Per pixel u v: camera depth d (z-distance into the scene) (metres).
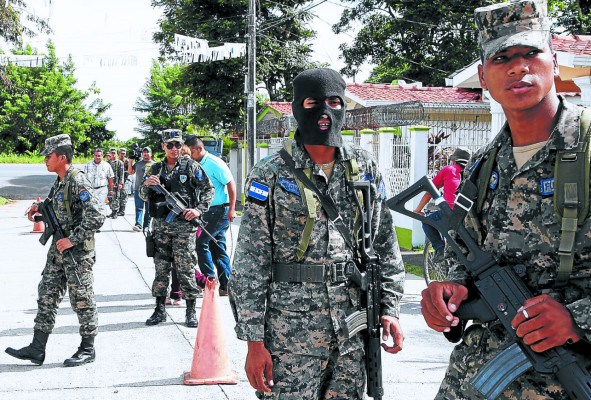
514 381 1.92
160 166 6.05
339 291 2.56
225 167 7.09
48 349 5.23
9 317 6.27
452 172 6.46
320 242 2.56
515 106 1.88
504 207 2.00
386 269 2.75
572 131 1.84
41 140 62.75
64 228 4.82
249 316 2.53
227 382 4.42
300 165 2.58
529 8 1.86
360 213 2.62
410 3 29.44
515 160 1.98
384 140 12.41
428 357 4.95
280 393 2.54
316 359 2.56
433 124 12.75
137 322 6.10
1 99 61.88
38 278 8.33
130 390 4.29
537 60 1.87
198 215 5.87
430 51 32.12
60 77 62.62
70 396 4.18
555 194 1.83
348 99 16.14
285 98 31.08
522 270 1.93
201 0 28.88
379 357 2.61
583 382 1.76
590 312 1.70
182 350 5.21
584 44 8.98
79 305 4.85
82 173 4.85
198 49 15.63
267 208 2.59
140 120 56.72
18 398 4.14
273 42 29.34
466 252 2.11
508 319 1.90
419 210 6.87
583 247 1.81
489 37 1.92
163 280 6.02
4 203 22.47
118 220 16.56
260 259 2.59
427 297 2.02
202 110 29.75
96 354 5.11
